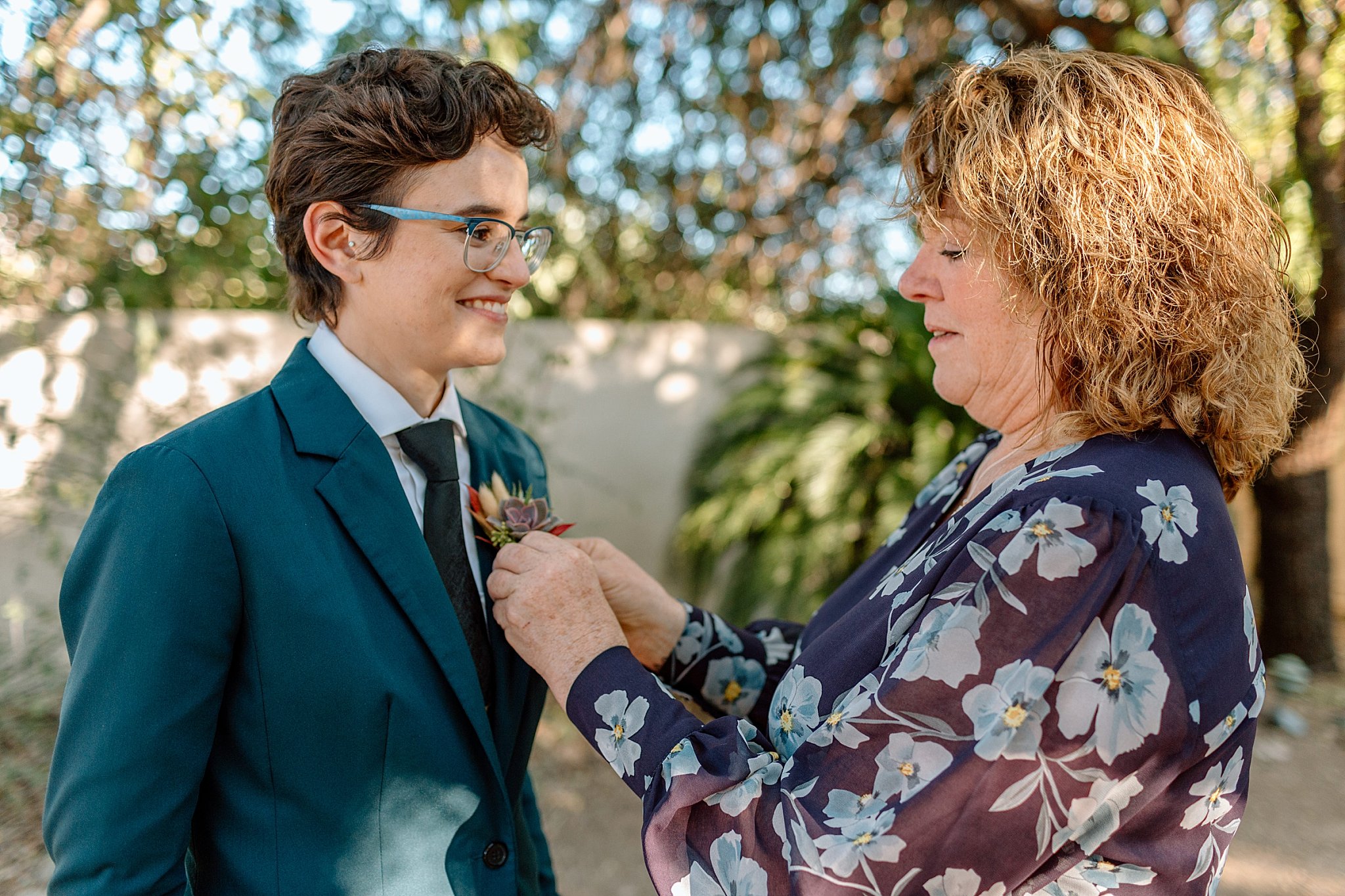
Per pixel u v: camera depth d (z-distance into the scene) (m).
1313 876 2.90
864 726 0.94
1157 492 0.93
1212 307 0.96
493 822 1.12
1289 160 4.48
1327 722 4.15
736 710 1.44
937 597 0.96
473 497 1.26
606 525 5.23
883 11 5.02
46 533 3.87
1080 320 0.97
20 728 3.05
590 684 1.09
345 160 1.08
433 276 1.11
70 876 0.91
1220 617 0.94
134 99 3.26
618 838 3.26
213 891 1.03
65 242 3.62
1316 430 4.60
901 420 4.63
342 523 1.07
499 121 1.12
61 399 4.26
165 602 0.94
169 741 0.93
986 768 0.87
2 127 3.02
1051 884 0.90
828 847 0.91
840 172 5.62
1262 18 4.07
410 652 1.08
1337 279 4.28
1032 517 0.92
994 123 1.00
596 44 5.05
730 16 5.11
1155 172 0.95
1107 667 0.88
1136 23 4.15
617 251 5.71
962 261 1.09
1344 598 6.05
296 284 1.21
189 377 4.40
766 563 4.51
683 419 5.28
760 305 6.35
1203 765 0.93
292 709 1.00
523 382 5.04
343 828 1.02
